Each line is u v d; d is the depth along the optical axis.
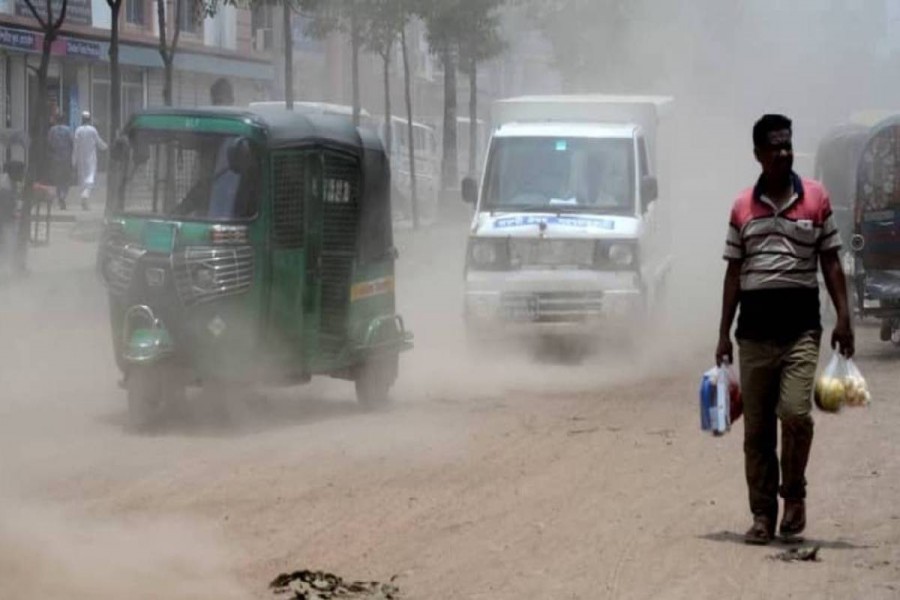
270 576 15.38
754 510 17.06
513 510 18.39
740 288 17.02
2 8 64.06
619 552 16.50
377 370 26.39
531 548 16.62
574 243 32.03
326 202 25.22
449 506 18.55
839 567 16.03
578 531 17.39
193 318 23.88
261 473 20.33
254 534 17.08
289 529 17.33
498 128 34.16
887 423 24.89
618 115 35.06
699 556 16.38
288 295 24.45
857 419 25.27
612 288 31.91
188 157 24.30
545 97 36.38
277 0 51.69
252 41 84.50
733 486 19.84
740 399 17.25
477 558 16.17
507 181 33.44
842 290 16.97
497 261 32.28
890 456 22.09
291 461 21.22
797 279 16.72
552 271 32.06
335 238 25.44
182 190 24.27
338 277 25.48
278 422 24.67
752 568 15.93
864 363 32.44
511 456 21.70
